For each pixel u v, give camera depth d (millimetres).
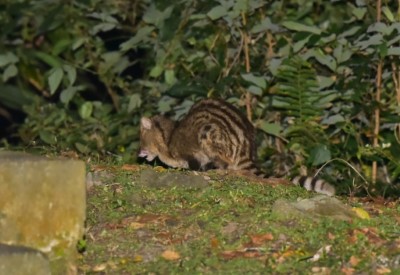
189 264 9344
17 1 16312
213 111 14586
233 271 9188
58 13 16016
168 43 15344
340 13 15008
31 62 16750
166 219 10281
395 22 14266
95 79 17406
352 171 14242
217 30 15266
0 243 8586
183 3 15289
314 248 9625
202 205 10766
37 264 8266
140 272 9250
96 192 11164
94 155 14242
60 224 8836
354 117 14609
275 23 15250
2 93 16109
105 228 10109
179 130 14805
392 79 14844
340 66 14664
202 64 15289
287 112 14578
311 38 14609
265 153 15086
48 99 17641
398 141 14234
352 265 9320
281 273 9188
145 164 14266
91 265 9391
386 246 9664
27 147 14203
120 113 15617
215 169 14180
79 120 15875
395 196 13586
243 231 9977
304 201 10562
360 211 10594
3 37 16391
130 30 16328
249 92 15094
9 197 8672
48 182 8781
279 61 14688
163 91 15617
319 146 13766
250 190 11312
